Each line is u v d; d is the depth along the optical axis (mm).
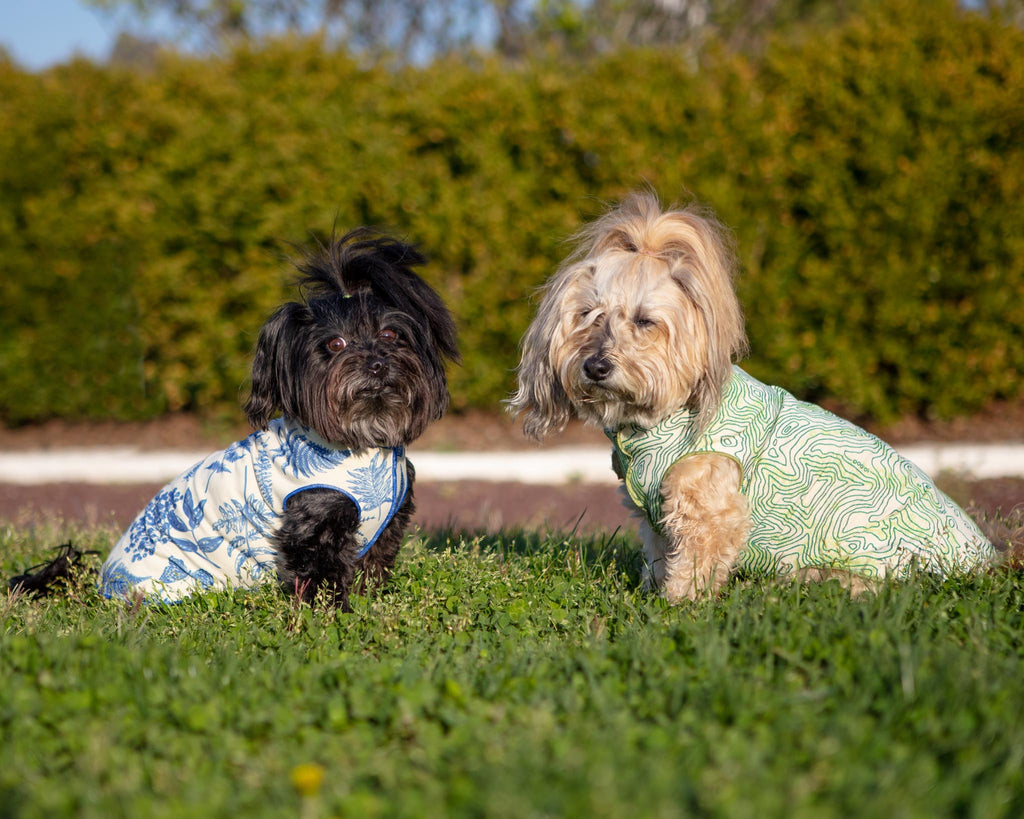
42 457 8641
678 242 3645
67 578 4094
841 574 3668
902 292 8008
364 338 3811
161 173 8773
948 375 8188
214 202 8703
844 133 7887
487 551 4465
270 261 8750
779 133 7938
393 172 8516
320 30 9031
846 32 8094
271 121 8625
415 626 3412
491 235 8484
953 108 7754
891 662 2637
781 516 3625
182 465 8227
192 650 3162
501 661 2945
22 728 2441
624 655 2861
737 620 3080
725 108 8062
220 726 2471
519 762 2123
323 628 3379
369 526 3797
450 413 9375
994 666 2637
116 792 2105
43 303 9125
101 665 2818
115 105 8883
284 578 3752
